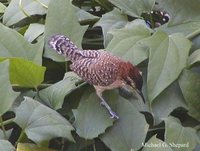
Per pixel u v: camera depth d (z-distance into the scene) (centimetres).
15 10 448
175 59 382
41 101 393
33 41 431
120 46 395
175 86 388
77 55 385
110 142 364
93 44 442
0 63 359
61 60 411
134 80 369
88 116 374
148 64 380
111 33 402
